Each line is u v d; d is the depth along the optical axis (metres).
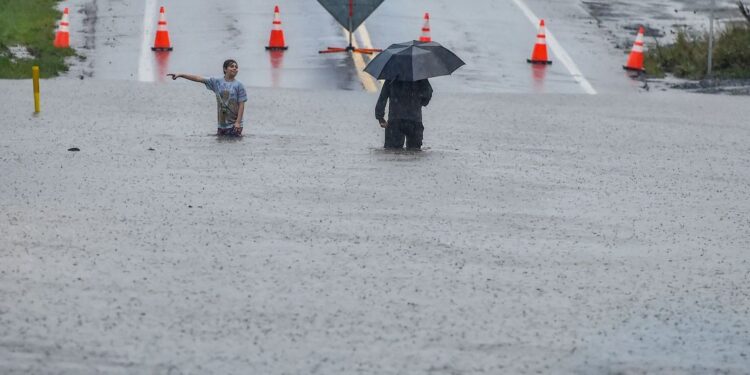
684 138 50.41
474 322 22.12
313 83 66.50
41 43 75.44
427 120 54.38
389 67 44.12
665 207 34.62
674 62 76.75
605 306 23.50
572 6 95.81
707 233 30.97
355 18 75.94
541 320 22.39
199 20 84.88
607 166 42.34
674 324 22.39
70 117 51.19
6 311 21.78
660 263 27.34
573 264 26.95
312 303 23.06
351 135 49.19
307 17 86.25
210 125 50.50
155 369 18.97
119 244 27.50
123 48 75.88
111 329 20.98
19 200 32.69
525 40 82.56
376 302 23.27
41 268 25.02
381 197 34.38
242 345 20.34
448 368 19.45
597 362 20.03
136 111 53.91
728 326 22.34
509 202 34.41
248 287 24.06
